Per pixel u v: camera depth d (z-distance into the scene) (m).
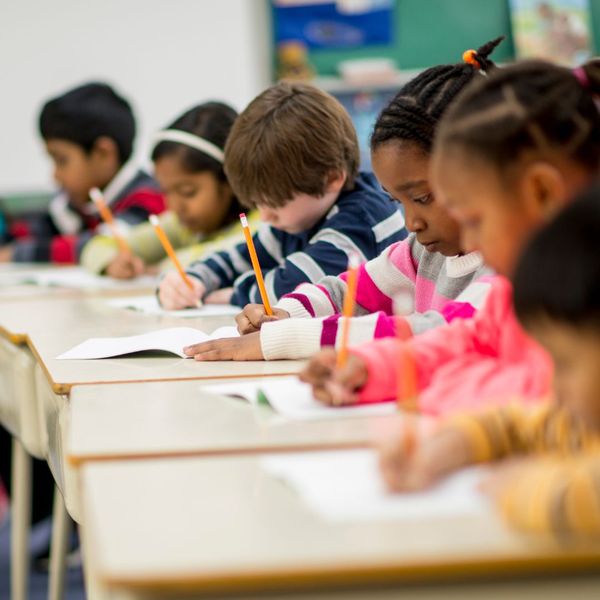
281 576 0.60
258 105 1.92
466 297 1.29
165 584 0.59
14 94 4.76
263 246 2.18
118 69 4.79
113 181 3.55
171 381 1.22
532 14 4.68
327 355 1.05
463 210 0.94
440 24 4.71
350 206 1.91
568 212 0.67
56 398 1.29
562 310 0.65
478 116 0.92
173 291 2.06
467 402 0.97
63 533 2.24
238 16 4.78
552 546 0.62
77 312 2.10
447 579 0.62
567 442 0.79
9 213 4.40
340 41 4.75
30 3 4.73
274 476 0.78
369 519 0.68
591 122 0.93
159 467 0.82
